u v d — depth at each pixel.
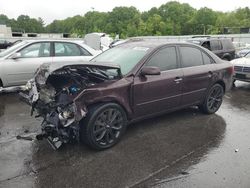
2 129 5.03
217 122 5.48
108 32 88.88
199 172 3.65
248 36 39.78
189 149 4.29
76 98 3.88
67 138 4.02
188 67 5.36
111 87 4.21
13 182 3.40
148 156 4.05
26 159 3.94
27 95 4.75
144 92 4.62
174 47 5.23
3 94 7.51
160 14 93.06
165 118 5.62
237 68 8.87
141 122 5.37
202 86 5.58
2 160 3.90
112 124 4.29
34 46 7.59
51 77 4.20
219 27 82.38
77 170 3.67
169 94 5.00
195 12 93.06
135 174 3.59
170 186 3.35
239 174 3.61
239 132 5.00
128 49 5.22
